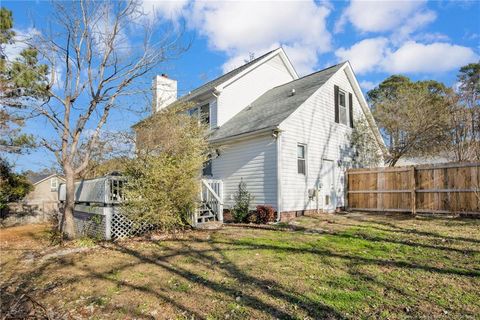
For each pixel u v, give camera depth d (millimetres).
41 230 14852
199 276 5402
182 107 12289
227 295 4500
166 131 9945
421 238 7395
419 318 3541
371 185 13086
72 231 9484
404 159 21609
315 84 14016
